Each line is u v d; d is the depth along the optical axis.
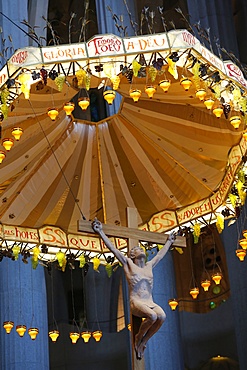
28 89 9.47
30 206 12.68
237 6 22.64
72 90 11.35
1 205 12.55
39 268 17.47
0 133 10.58
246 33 22.22
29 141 12.26
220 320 21.94
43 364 16.91
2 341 16.70
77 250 12.85
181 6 24.98
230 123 11.17
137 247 9.45
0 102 9.80
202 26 18.27
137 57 9.65
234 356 21.38
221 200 12.03
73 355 22.81
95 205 13.02
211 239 24.23
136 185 12.80
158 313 8.93
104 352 22.67
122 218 12.97
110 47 9.57
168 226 12.59
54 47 9.55
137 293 9.10
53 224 12.80
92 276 24.92
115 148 12.70
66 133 12.50
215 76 9.96
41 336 17.02
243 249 12.76
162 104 11.92
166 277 17.09
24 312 16.84
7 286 16.89
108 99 10.29
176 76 9.70
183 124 12.01
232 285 16.39
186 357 21.91
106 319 24.44
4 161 12.27
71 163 12.73
